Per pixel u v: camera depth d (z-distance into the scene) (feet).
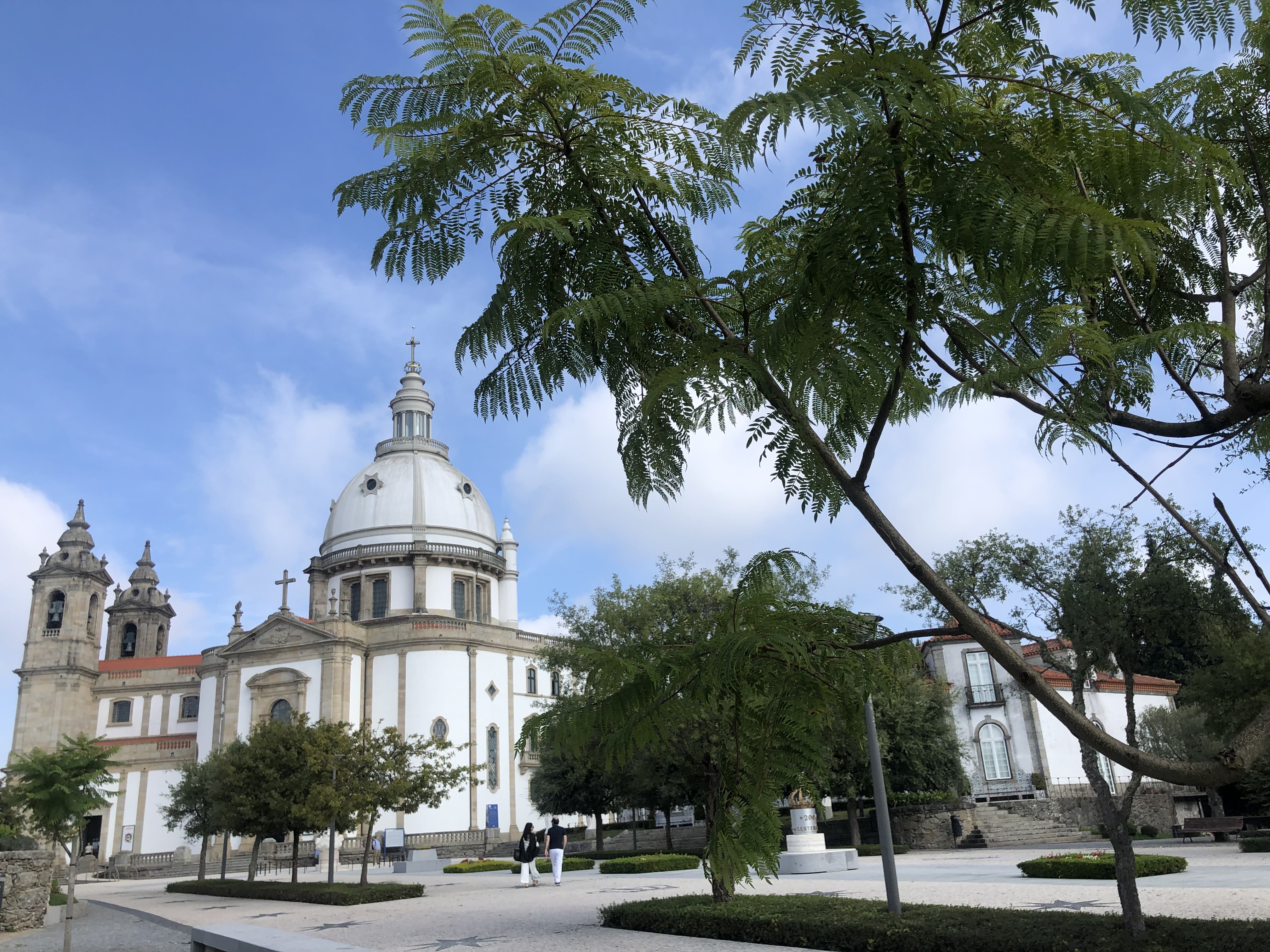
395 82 11.42
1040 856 84.38
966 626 10.80
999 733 130.82
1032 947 27.40
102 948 55.72
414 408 229.86
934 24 9.82
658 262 12.21
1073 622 39.68
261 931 30.35
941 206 8.95
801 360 9.72
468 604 203.62
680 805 120.16
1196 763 9.89
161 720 208.64
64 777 83.97
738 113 8.12
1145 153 9.37
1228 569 14.40
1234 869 59.26
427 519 207.00
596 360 11.82
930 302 9.98
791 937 35.37
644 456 11.64
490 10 11.06
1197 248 14.44
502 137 11.59
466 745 102.01
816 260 9.60
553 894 69.92
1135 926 27.73
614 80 11.42
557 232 10.17
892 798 112.98
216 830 122.01
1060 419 11.32
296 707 175.22
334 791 83.92
